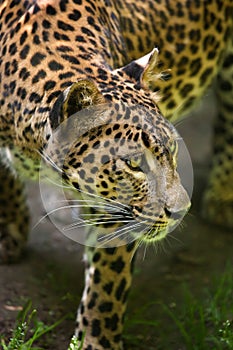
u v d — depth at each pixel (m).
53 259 14.97
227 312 13.17
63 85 10.08
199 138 20.48
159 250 15.62
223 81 15.15
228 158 16.17
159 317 13.48
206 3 13.27
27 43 10.61
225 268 15.12
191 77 13.48
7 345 11.71
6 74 10.70
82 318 11.82
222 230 16.56
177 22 12.96
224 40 13.89
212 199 16.64
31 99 10.28
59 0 10.88
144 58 10.41
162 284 14.56
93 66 10.28
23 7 11.04
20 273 14.25
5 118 10.83
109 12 11.70
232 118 15.75
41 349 11.52
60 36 10.58
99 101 9.50
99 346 11.74
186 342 12.40
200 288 14.37
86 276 11.89
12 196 14.09
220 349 11.78
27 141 10.49
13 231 14.45
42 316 12.93
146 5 12.62
